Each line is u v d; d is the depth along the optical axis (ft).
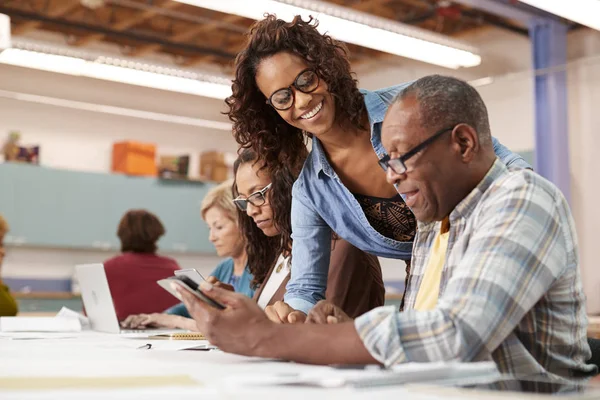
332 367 3.67
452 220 4.17
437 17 22.44
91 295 9.06
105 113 25.36
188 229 25.35
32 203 22.48
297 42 6.01
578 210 21.67
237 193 8.89
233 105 6.69
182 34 23.49
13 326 8.57
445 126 3.91
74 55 19.49
